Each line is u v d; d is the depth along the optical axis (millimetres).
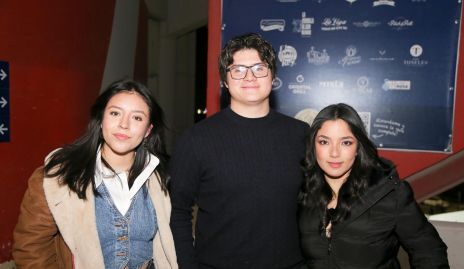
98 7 4109
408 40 2615
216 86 2859
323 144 1567
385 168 1549
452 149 2609
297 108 2775
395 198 1494
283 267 1644
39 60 3268
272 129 1689
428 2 2582
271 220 1614
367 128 2699
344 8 2680
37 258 1416
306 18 2723
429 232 1504
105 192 1500
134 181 1550
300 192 1664
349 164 1548
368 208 1492
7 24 2986
